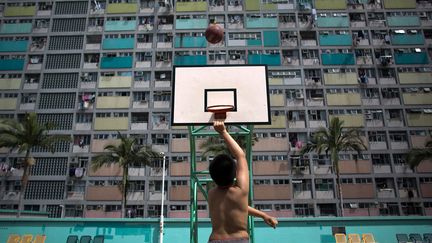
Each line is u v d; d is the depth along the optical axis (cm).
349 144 2948
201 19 4181
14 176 3666
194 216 693
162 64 4028
